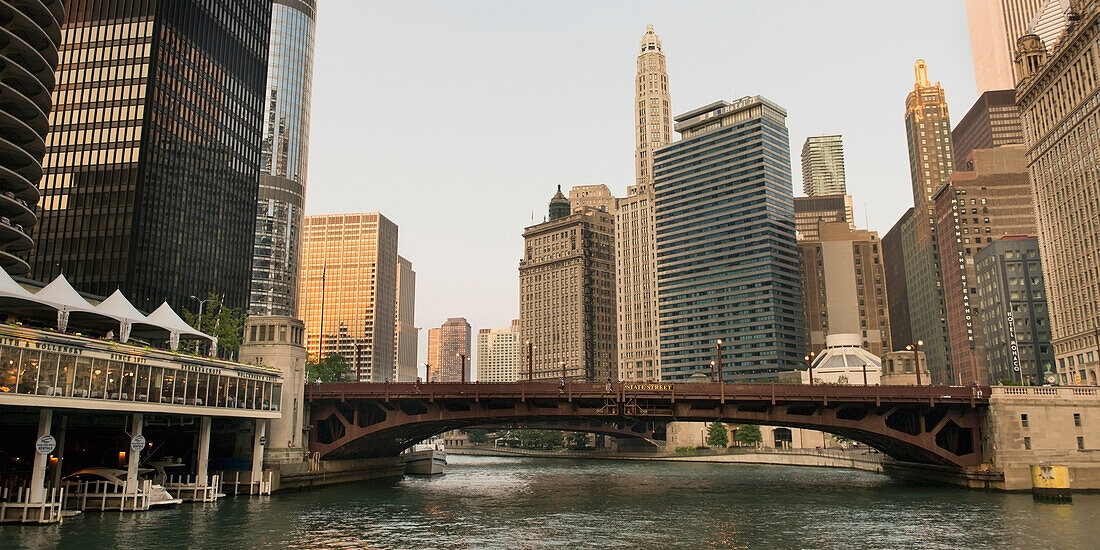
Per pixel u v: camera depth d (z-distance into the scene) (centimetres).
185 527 5978
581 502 8419
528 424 18775
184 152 15512
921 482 10544
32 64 9019
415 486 10500
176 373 7200
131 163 14262
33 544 5050
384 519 6762
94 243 14038
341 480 10456
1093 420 8706
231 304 16862
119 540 5331
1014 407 8706
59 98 14750
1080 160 15650
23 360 5691
